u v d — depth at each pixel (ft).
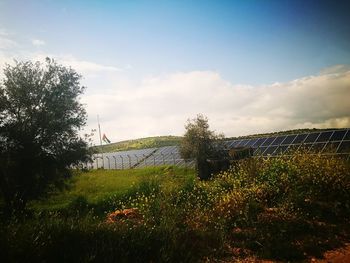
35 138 61.87
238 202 33.91
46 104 62.59
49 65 65.36
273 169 42.45
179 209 31.04
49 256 20.24
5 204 52.49
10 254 18.58
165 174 95.45
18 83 61.62
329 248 25.29
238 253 25.07
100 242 22.47
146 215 29.89
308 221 30.58
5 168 58.03
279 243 25.64
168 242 24.11
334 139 81.82
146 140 309.01
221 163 78.18
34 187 60.54
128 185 75.05
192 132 89.10
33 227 22.44
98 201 52.95
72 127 66.90
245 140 107.55
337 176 37.47
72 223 24.39
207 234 27.37
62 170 65.10
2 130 57.82
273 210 32.89
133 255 22.13
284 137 97.25
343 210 32.45
